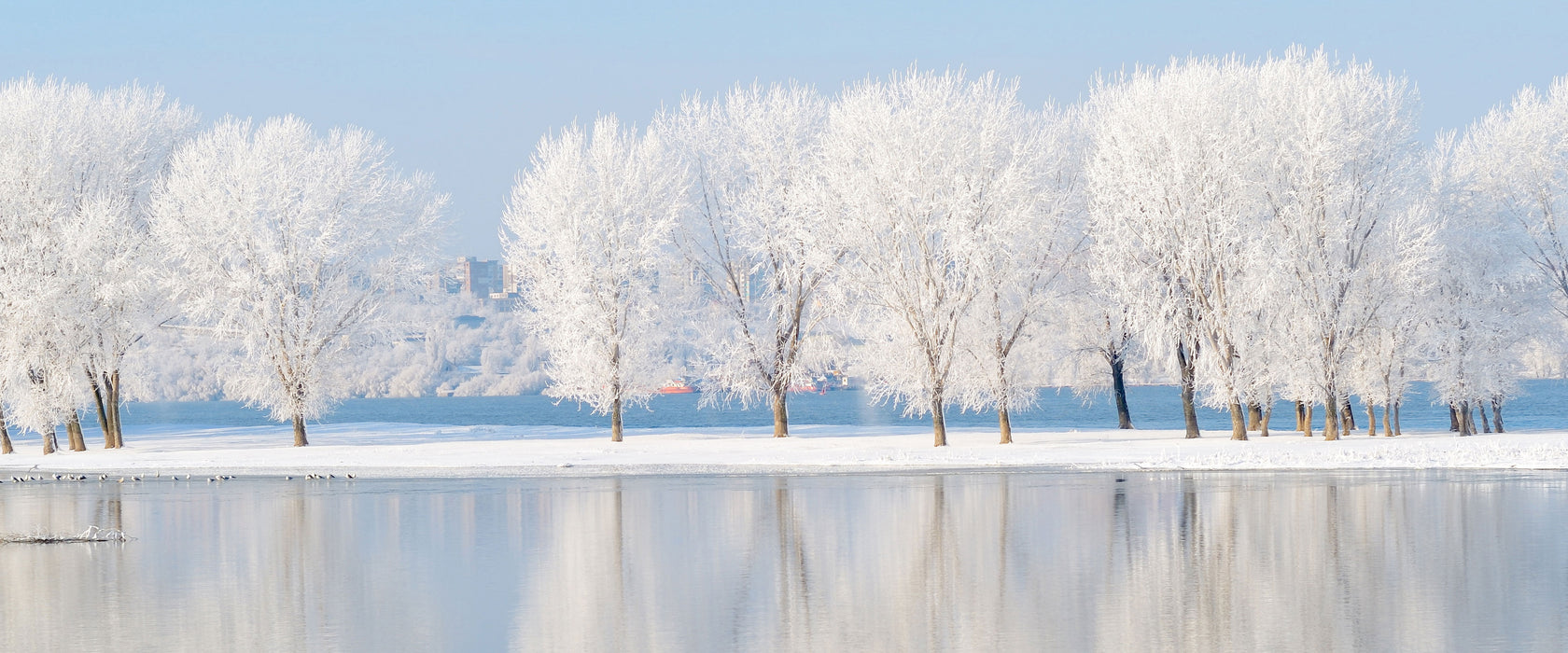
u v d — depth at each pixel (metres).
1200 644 16.50
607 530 27.78
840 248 53.16
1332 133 47.88
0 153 53.88
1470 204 54.78
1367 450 44.69
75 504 34.34
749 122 57.38
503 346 146.50
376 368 143.88
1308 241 48.47
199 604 19.86
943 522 28.31
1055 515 29.38
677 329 59.78
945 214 50.00
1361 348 52.88
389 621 18.48
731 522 28.80
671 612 18.97
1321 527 26.73
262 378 56.06
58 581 22.05
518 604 19.70
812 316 58.25
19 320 52.09
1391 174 49.03
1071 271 56.59
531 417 125.12
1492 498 31.28
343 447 55.22
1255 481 36.66
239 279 54.53
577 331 56.66
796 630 17.69
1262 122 49.38
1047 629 17.50
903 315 50.72
